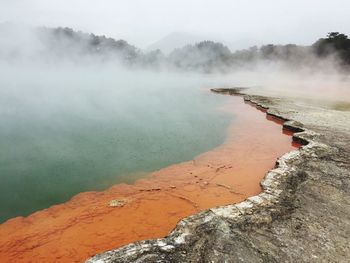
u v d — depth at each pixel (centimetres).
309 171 666
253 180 707
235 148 985
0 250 462
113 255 378
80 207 608
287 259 380
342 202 535
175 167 832
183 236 421
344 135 978
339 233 439
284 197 544
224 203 596
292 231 442
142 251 387
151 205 601
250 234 431
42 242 482
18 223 554
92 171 823
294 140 979
